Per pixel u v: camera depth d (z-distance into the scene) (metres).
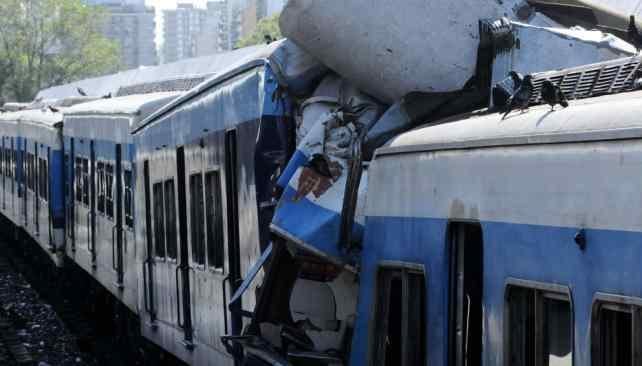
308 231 16.39
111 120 39.59
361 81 17.80
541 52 16.56
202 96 25.27
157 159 30.75
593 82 12.91
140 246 33.62
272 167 19.59
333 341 17.34
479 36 17.06
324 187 16.83
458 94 17.11
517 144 12.25
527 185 11.98
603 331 10.78
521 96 13.19
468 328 13.56
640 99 10.98
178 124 27.77
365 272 16.03
